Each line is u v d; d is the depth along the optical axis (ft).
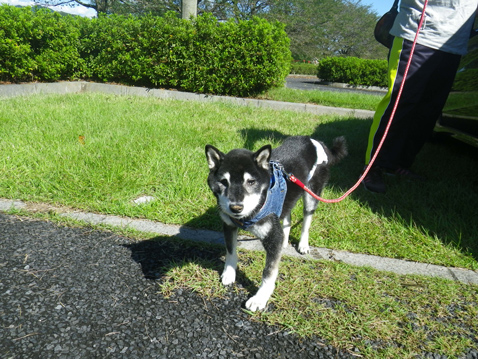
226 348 2.36
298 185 3.13
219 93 10.54
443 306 2.81
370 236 3.79
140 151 5.36
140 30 10.64
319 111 9.59
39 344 2.30
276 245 2.78
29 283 2.85
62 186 4.39
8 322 2.45
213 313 2.68
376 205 4.46
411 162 5.33
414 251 3.55
